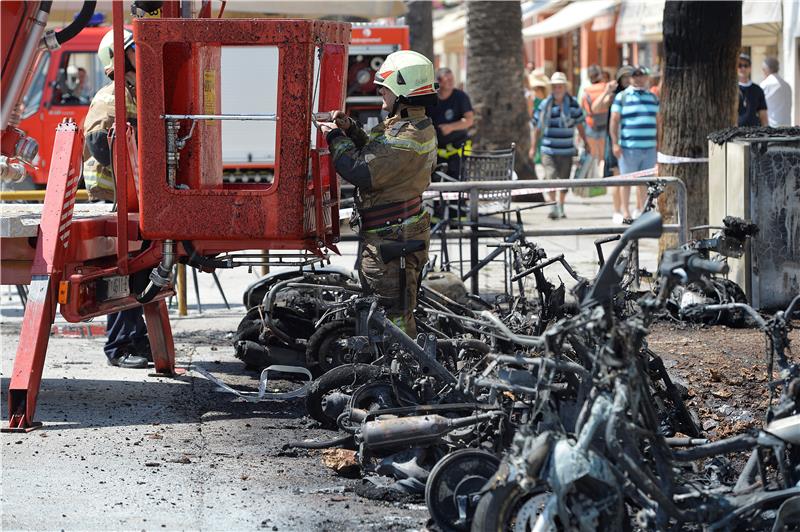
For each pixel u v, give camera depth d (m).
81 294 21.09
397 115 19.67
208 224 19.84
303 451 18.95
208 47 21.67
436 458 16.55
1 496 16.47
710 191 30.83
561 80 50.97
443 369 17.64
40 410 21.64
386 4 51.72
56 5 45.28
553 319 19.81
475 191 30.53
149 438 19.75
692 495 13.59
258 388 23.56
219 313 32.44
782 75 50.53
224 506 16.14
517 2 61.66
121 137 20.84
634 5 63.03
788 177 28.66
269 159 49.28
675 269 13.14
